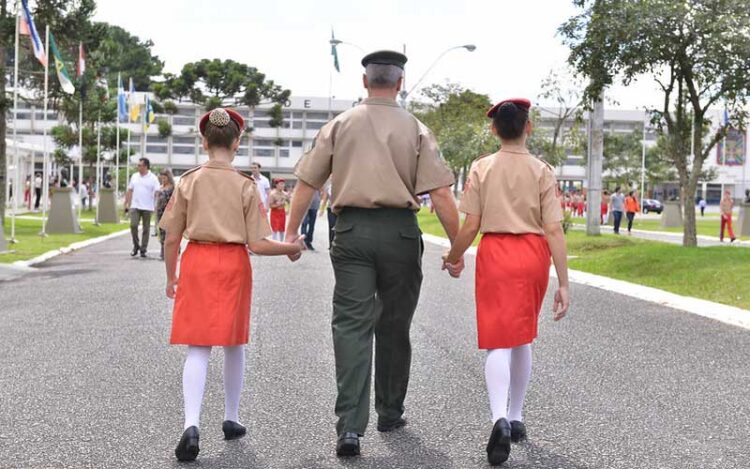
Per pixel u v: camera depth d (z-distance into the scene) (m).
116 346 8.06
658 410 5.81
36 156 59.59
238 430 5.10
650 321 10.08
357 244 4.86
